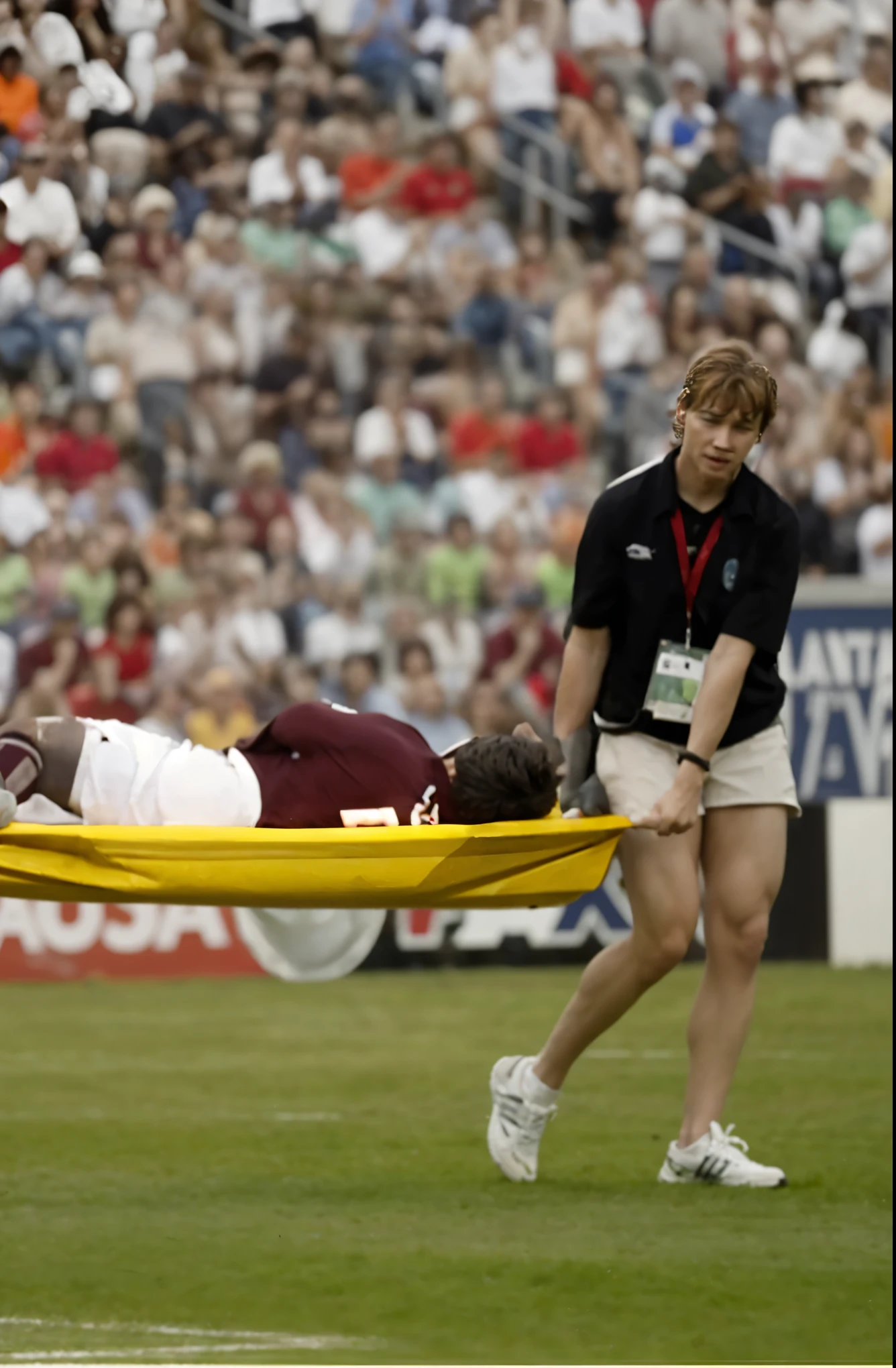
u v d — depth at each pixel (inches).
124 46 1405.0
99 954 1285.7
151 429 1722.4
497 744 582.2
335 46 1980.8
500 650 1606.8
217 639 1563.7
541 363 1899.6
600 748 614.2
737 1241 529.3
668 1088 845.8
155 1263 499.5
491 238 1930.4
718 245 1953.7
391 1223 553.3
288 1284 475.2
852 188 1983.3
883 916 1382.9
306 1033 1024.9
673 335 1893.5
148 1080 864.3
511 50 1972.2
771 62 2028.8
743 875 610.9
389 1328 432.1
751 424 560.7
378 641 1627.7
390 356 1847.9
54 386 1699.1
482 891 579.5
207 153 1786.4
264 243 1829.5
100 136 1701.5
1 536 1582.2
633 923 610.2
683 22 2007.9
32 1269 492.4
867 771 1384.1
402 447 1782.7
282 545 1648.6
